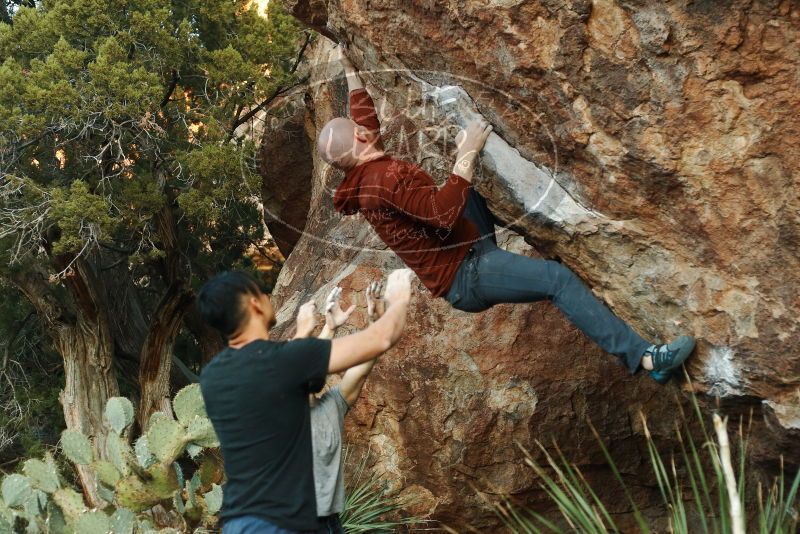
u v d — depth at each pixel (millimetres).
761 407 4203
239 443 3297
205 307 3457
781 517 4199
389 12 4656
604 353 6887
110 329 14312
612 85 4004
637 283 4285
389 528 7090
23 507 5379
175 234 13922
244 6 13945
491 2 4176
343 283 7930
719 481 3943
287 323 8453
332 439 3469
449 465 7051
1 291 15680
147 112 12062
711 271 4055
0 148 12617
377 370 7293
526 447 6891
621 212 4223
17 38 13039
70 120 12328
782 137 3717
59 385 15695
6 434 14633
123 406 5641
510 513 7070
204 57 13508
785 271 3838
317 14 6434
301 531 3260
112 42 12156
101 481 5410
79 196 11992
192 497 5539
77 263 13625
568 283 4074
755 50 3684
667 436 6852
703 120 3848
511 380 6918
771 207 3801
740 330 4008
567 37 4039
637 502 6980
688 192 3979
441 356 7059
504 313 7020
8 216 12516
